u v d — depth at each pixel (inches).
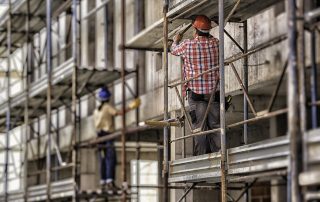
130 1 1047.6
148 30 785.6
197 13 677.9
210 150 670.5
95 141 973.8
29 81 1332.4
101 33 1133.1
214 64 659.4
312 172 439.8
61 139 1273.4
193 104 661.9
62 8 1189.1
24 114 1375.5
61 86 1126.4
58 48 1209.4
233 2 629.3
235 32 713.0
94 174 1123.9
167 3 679.1
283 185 738.2
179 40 682.2
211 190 815.1
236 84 705.0
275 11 646.5
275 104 732.0
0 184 1614.2
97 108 1034.1
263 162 526.3
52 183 1090.7
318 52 552.4
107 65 1101.7
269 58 648.4
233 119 747.4
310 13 451.8
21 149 1434.5
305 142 450.3
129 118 1035.3
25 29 1366.9
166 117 672.4
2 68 1577.3
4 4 1405.0
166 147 682.2
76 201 989.2
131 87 1042.7
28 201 1236.5
